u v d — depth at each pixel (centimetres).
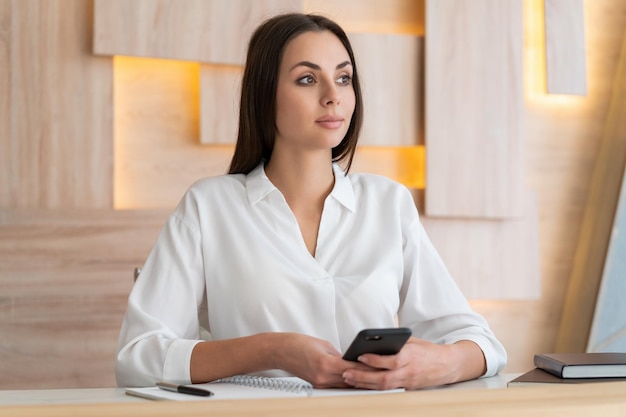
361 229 169
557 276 359
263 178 168
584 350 356
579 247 360
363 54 328
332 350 135
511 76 343
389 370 130
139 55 299
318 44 161
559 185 359
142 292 159
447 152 335
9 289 289
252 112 169
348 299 161
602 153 363
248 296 160
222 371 138
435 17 335
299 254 163
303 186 168
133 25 299
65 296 294
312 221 169
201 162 314
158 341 146
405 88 334
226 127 310
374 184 177
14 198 292
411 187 336
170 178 312
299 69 161
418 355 135
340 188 170
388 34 332
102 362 296
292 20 165
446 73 335
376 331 124
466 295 341
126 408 90
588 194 363
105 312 297
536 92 356
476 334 160
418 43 337
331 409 90
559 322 359
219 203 168
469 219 342
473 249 342
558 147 359
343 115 163
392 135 332
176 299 159
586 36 364
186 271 161
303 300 160
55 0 297
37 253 292
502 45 342
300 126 161
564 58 353
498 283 345
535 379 137
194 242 164
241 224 165
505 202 342
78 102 298
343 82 165
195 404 92
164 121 312
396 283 168
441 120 334
